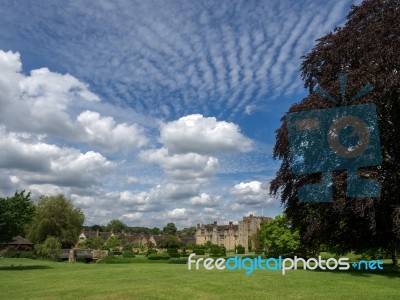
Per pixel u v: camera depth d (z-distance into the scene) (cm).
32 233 6303
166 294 1454
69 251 5734
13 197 3266
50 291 1633
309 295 1387
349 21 2294
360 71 1989
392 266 2469
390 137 2061
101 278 2080
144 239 13200
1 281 2094
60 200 6506
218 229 12662
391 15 2034
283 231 4206
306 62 2453
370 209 1898
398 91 1853
